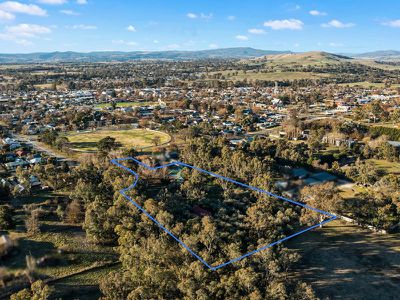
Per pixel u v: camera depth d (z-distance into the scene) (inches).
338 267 3073.3
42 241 3351.4
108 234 3430.1
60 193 4367.6
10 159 5689.0
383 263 3132.4
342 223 3804.1
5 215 3511.3
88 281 2928.2
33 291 2588.6
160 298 2541.8
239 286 2444.6
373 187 4483.3
